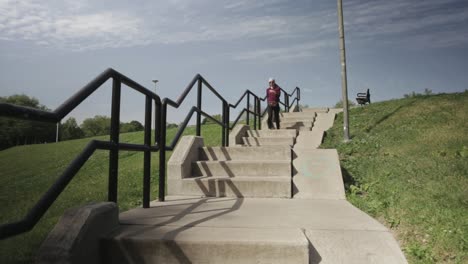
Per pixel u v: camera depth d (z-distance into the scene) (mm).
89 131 85438
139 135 16828
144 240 2342
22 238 3301
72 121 76375
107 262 2348
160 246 2332
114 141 2779
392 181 4672
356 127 9453
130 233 2461
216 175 4961
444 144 6324
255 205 3760
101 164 10578
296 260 2258
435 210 3334
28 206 6406
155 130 4055
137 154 11070
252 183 4422
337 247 2463
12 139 53344
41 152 15883
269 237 2359
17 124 53062
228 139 7527
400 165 5441
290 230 2551
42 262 1968
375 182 4727
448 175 4688
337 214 3219
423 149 6234
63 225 2146
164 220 2922
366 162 5914
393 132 7934
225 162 4953
